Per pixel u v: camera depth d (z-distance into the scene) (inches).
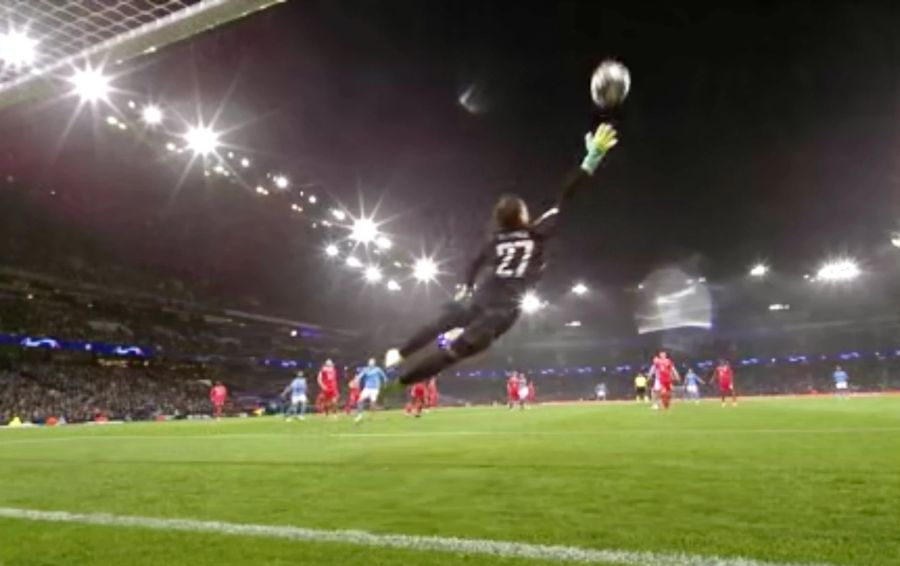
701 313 2770.7
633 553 188.1
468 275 188.9
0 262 1860.2
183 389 2094.0
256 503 281.4
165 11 267.7
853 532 202.8
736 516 228.1
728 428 589.6
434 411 1364.4
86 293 1979.6
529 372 2861.7
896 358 2372.0
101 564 193.3
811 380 2389.3
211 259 2485.2
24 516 267.9
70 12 266.5
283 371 2529.5
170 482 349.7
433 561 185.5
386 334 2893.7
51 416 1609.3
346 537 216.5
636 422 711.1
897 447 405.1
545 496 275.0
